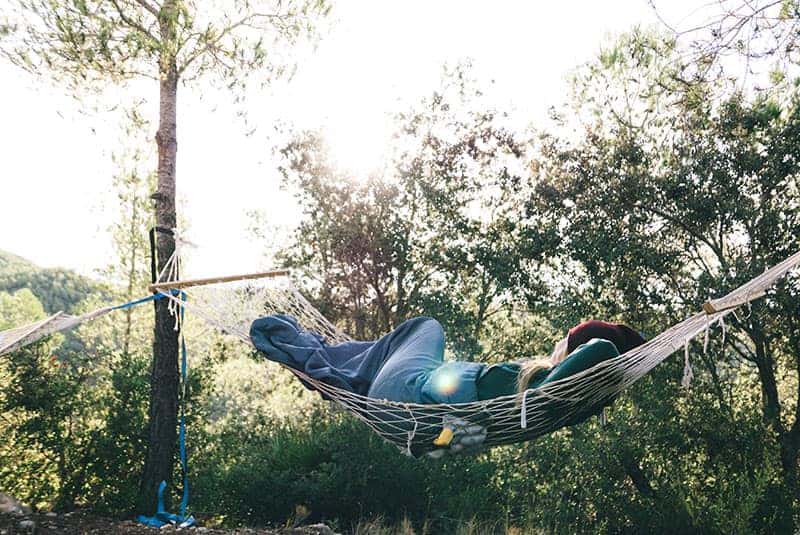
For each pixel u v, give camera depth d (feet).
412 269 42.06
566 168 40.37
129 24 28.45
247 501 30.04
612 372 12.03
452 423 12.51
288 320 15.76
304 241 42.14
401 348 13.98
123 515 27.86
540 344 41.16
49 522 24.91
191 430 32.53
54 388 29.22
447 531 30.30
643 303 38.37
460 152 42.09
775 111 23.97
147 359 32.09
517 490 35.53
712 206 36.42
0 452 29.07
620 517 34.01
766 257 36.01
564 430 36.70
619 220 39.19
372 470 30.27
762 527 33.14
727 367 38.96
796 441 37.19
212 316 20.21
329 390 14.10
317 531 27.12
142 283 40.45
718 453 36.42
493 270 40.32
